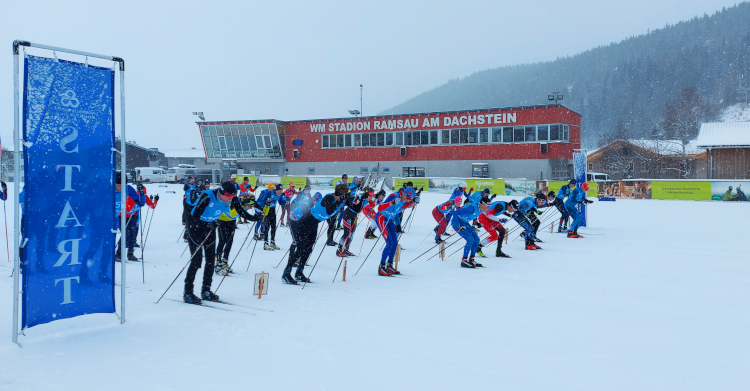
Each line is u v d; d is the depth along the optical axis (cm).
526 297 550
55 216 405
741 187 2192
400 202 1004
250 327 432
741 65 11688
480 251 868
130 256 785
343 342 392
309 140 4488
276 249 938
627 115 11556
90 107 421
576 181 1155
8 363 345
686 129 4553
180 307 500
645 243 1005
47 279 402
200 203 504
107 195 436
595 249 932
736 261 783
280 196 1255
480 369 336
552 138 3503
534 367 340
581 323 449
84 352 368
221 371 331
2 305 501
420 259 841
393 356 361
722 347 385
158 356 360
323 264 783
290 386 306
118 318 450
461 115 3819
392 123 4109
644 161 4288
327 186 3309
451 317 467
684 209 1883
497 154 3703
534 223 957
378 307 505
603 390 302
